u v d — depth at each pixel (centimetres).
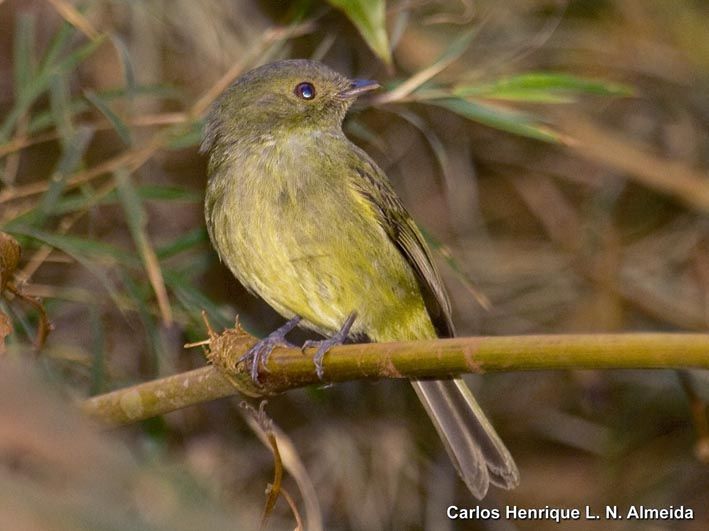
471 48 1255
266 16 1140
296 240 770
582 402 1299
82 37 1125
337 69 1216
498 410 1316
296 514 604
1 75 1195
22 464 228
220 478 1100
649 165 1256
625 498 1288
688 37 1361
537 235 1385
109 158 1144
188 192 899
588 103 1351
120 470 236
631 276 1348
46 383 259
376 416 1187
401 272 797
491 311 1249
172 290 942
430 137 934
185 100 1078
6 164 1060
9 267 600
